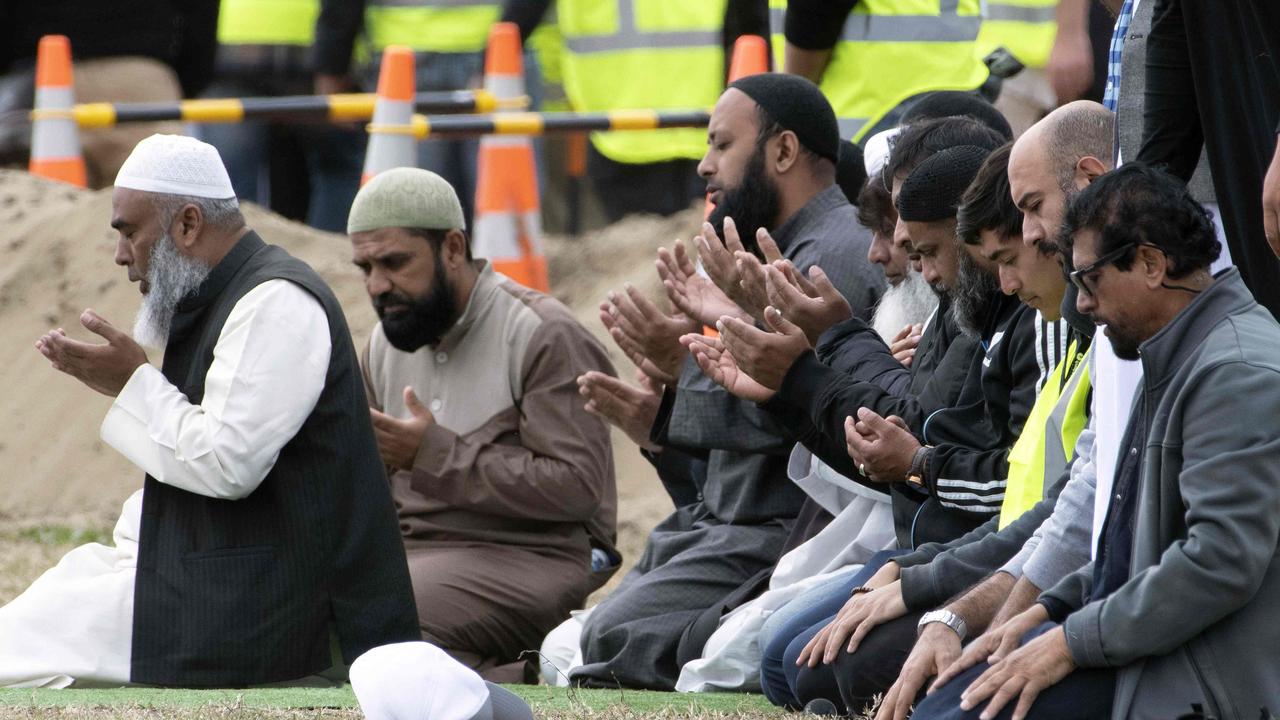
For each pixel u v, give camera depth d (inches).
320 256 1702.8
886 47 1251.2
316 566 894.4
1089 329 676.1
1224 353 575.5
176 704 805.2
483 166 1717.5
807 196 991.6
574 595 1033.5
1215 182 730.8
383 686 619.8
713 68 1923.0
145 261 912.3
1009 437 754.8
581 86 1953.7
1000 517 717.9
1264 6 714.8
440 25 1894.7
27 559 1378.0
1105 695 592.1
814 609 784.9
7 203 1764.3
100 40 1931.6
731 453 960.3
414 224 1020.5
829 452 805.9
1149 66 750.5
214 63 1968.5
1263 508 562.9
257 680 886.4
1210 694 573.3
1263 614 576.1
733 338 797.9
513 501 1016.9
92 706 795.4
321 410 901.2
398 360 1064.8
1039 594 657.0
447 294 1030.4
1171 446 581.9
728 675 877.2
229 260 916.0
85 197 1774.1
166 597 892.6
